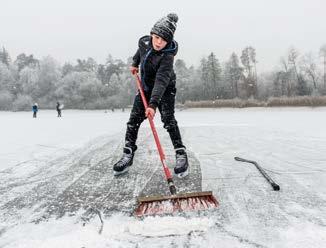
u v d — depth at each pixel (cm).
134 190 231
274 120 1245
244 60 6488
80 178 266
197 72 6750
